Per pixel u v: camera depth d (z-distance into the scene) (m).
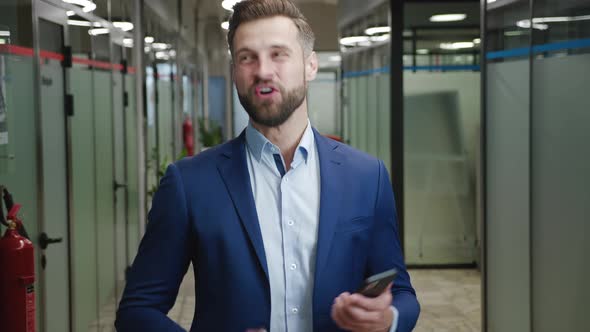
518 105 3.70
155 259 1.21
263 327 1.17
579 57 3.08
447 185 7.09
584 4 3.02
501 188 3.99
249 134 1.25
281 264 1.20
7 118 2.82
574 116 3.16
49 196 3.43
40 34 3.29
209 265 1.19
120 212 5.20
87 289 4.14
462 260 7.16
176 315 5.21
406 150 7.06
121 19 5.30
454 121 7.03
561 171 3.29
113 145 4.97
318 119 19.53
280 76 1.16
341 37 8.83
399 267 1.29
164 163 7.79
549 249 3.43
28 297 2.40
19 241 2.38
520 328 3.75
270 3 1.17
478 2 6.80
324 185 1.22
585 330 3.14
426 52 6.93
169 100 8.57
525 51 3.59
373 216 1.25
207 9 11.09
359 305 1.05
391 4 6.65
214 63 17.89
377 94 7.09
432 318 5.25
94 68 4.39
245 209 1.19
